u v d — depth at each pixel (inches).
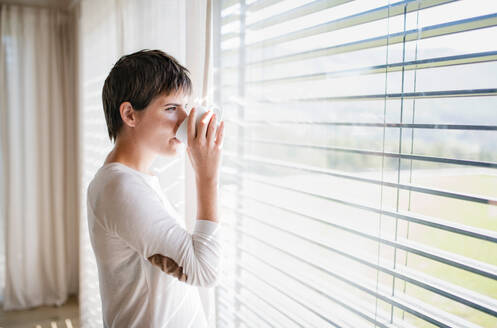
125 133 35.6
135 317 36.0
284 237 43.0
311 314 40.9
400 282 32.1
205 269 32.4
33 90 123.3
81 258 103.8
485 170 25.3
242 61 48.1
